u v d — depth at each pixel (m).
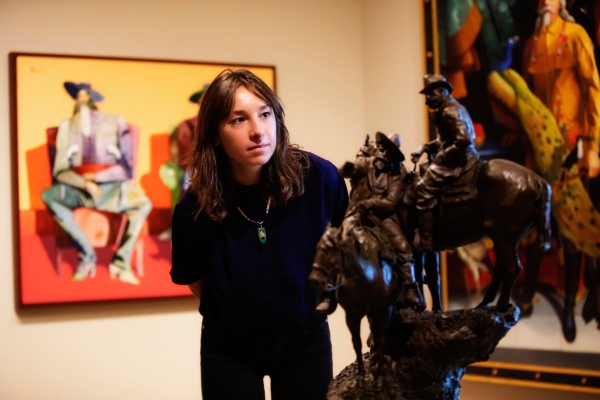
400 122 3.54
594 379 2.80
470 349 1.59
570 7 2.86
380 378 1.63
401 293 1.55
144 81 3.42
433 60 3.26
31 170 3.28
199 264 2.03
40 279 3.28
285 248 1.87
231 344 1.97
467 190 1.56
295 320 1.90
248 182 1.88
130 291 3.39
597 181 2.80
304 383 1.97
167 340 3.49
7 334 3.28
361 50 3.84
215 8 3.59
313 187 1.91
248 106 1.72
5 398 3.28
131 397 3.44
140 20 3.47
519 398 3.13
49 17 3.35
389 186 1.59
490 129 3.10
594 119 2.80
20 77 3.27
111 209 3.37
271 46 3.69
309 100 3.75
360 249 1.52
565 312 2.90
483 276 3.12
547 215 1.51
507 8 3.04
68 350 3.35
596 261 2.81
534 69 2.97
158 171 3.43
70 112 3.32
